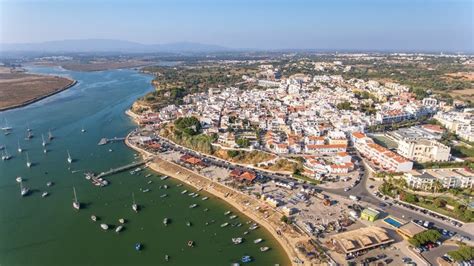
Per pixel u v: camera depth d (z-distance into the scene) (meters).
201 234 176.12
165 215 194.62
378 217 184.38
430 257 151.38
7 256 158.38
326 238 167.12
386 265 146.00
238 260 155.62
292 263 152.50
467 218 179.12
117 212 197.38
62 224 184.62
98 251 162.12
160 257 157.75
